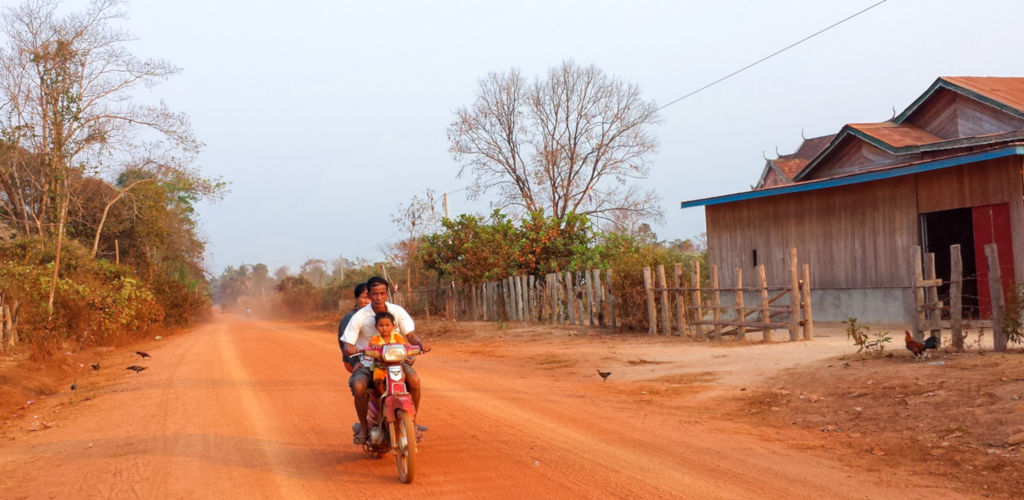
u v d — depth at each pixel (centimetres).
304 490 602
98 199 4056
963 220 2166
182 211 5481
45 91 2783
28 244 2786
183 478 645
